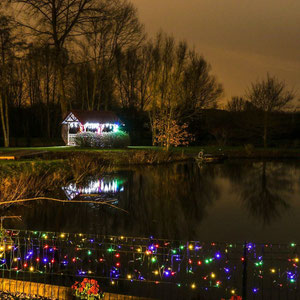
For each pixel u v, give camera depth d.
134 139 46.19
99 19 34.62
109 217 11.90
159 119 40.47
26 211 12.02
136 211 13.03
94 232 10.11
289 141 52.50
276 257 8.20
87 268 7.26
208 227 11.20
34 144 39.62
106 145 32.25
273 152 41.69
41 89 45.78
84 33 34.72
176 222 11.70
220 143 50.56
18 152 22.94
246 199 16.14
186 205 14.49
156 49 42.41
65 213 12.00
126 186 18.58
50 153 23.95
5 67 32.78
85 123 33.06
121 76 47.25
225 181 21.78
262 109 49.53
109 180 20.42
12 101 44.62
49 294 5.43
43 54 34.22
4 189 12.12
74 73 43.31
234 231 10.82
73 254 8.00
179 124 45.56
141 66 47.47
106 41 39.91
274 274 7.19
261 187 19.66
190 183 20.55
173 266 7.53
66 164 19.19
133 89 47.97
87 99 41.25
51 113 46.81
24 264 7.05
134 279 6.75
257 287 6.59
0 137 41.19
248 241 9.79
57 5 32.75
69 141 35.00
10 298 5.30
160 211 13.25
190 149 43.22
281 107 49.88
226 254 8.18
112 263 7.58
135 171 25.12
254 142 53.16
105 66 40.78
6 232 7.76
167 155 32.28
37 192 13.85
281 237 10.23
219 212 13.42
